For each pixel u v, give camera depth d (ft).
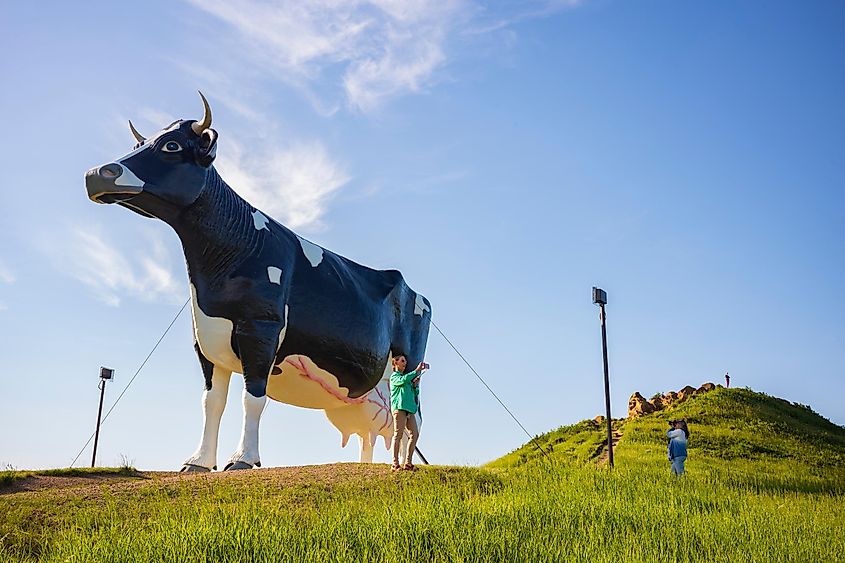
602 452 88.84
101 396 70.85
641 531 35.65
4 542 32.94
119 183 46.24
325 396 57.41
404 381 46.44
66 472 47.47
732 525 36.99
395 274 63.67
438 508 35.04
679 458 60.13
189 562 29.58
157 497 38.81
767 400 115.14
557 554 30.68
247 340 49.47
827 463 85.35
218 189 50.06
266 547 30.42
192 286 50.39
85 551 30.07
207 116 48.75
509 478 47.80
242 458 47.44
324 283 54.75
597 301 71.05
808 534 36.11
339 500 38.75
